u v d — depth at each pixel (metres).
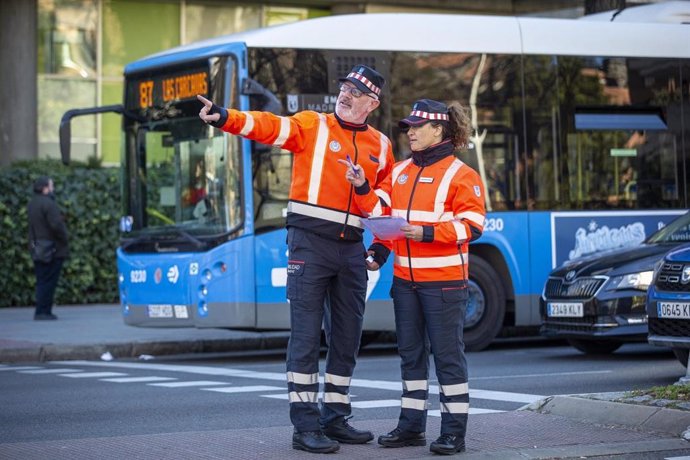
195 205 17.73
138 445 9.31
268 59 17.39
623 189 19.56
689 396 10.27
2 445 9.41
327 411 9.45
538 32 19.25
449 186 9.08
